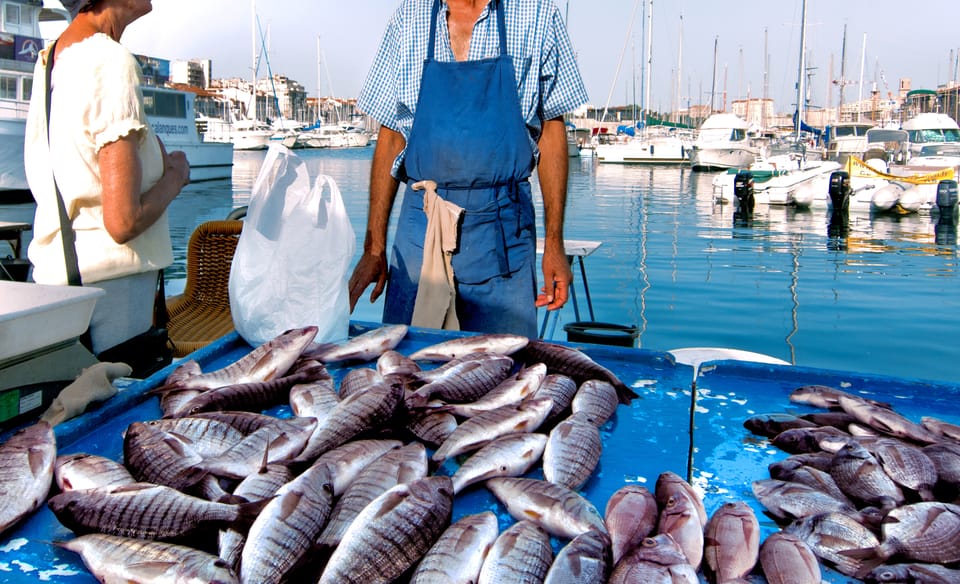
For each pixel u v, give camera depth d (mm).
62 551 1563
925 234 16672
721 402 2309
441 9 3461
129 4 2729
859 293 10328
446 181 3434
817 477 1799
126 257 2781
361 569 1466
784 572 1443
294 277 2830
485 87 3363
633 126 65062
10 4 18891
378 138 3855
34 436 1843
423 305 3498
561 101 3559
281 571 1482
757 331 8344
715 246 14664
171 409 2156
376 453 1898
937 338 8094
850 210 21531
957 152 30906
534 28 3383
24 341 2029
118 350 2822
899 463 1770
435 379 2344
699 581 1495
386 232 3875
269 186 2852
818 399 2248
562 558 1456
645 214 20547
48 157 2646
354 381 2326
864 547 1518
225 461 1841
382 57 3723
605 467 1885
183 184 2928
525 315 3592
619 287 10594
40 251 2764
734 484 1815
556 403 2199
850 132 42875
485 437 1968
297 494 1630
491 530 1554
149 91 26891
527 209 3559
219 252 4668
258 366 2393
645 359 2629
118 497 1624
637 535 1572
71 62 2543
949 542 1518
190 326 4270
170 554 1470
